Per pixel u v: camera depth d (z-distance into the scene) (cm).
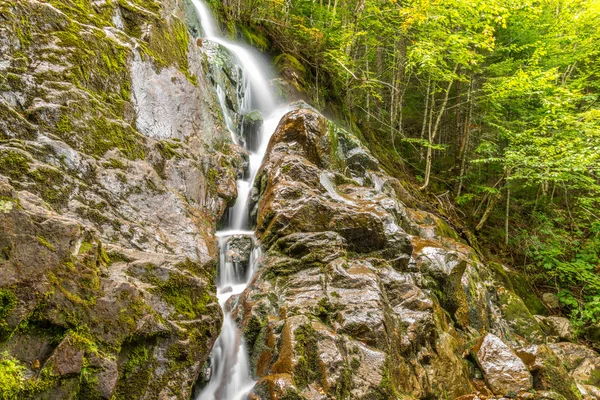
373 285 438
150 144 427
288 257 478
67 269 226
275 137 660
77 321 224
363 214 535
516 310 706
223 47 818
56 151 316
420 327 457
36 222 217
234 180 554
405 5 1039
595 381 673
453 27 1084
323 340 361
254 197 592
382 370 363
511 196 1377
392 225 557
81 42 395
